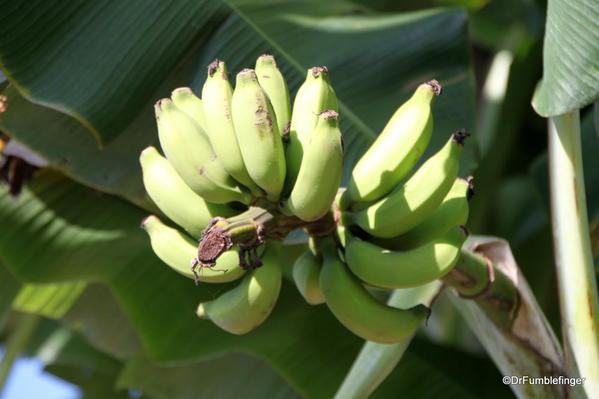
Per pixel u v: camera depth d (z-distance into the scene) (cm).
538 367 146
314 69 128
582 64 133
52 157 170
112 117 158
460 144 122
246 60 166
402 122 127
